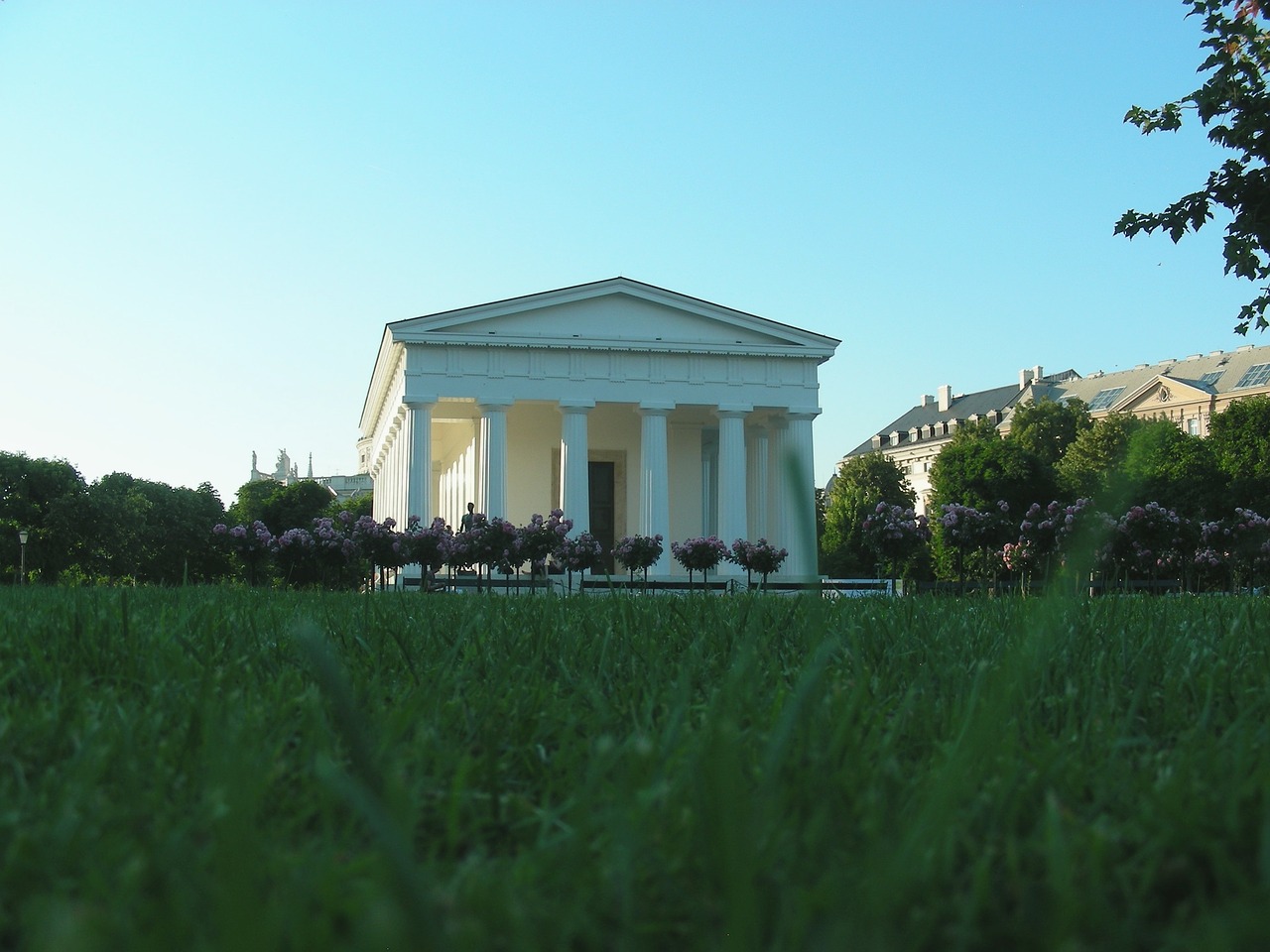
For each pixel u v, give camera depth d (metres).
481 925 1.28
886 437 157.25
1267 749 2.14
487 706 2.86
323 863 1.51
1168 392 113.88
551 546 34.00
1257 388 107.19
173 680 3.27
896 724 2.55
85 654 3.74
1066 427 93.12
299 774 2.19
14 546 71.62
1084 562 1.53
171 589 12.16
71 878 1.54
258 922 1.12
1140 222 13.97
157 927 1.17
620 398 54.19
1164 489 66.50
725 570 54.00
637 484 61.22
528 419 60.53
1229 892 1.50
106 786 2.08
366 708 2.98
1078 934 1.34
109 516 74.19
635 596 8.41
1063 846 1.48
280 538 29.42
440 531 32.22
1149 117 13.98
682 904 1.53
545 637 4.30
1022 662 2.23
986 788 1.98
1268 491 65.25
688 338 54.72
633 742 2.20
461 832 1.95
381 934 1.07
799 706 1.77
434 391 52.94
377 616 5.49
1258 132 13.40
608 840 1.73
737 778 1.73
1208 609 7.24
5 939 1.33
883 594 9.42
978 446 83.38
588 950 1.35
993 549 22.03
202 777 2.07
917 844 1.49
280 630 5.09
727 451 54.69
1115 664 3.78
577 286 54.09
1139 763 2.35
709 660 3.91
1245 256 13.74
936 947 1.37
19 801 1.92
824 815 1.71
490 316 53.56
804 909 1.29
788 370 55.59
